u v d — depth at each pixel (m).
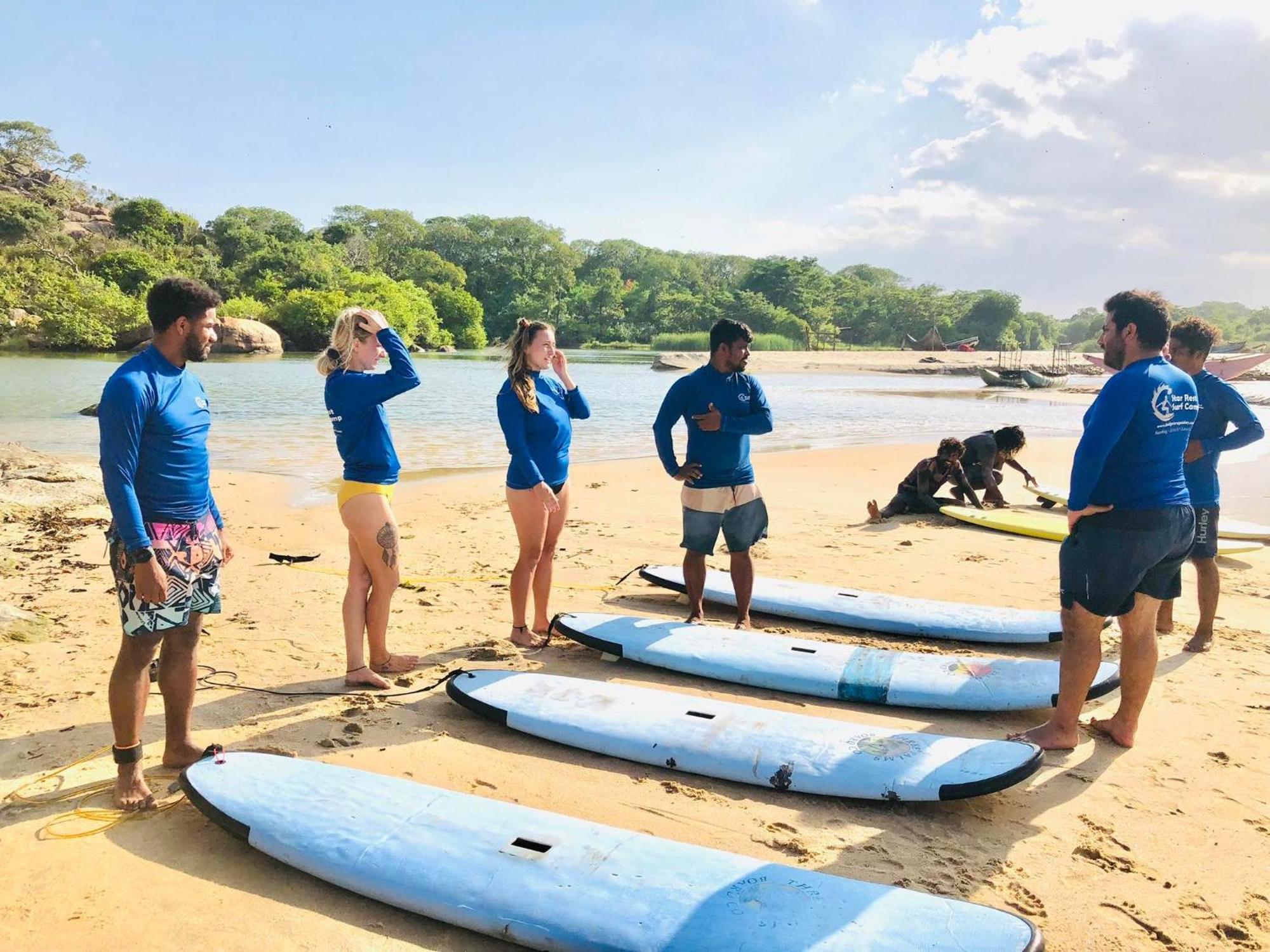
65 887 2.99
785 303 118.56
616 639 5.43
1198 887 3.21
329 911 2.94
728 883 2.87
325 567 7.55
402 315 74.81
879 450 16.53
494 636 5.89
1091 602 4.09
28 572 7.01
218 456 13.83
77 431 16.22
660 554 8.29
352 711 4.57
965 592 7.18
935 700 4.76
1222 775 4.09
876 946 2.54
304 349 62.03
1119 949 2.84
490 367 45.84
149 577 3.28
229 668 5.13
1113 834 3.55
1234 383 42.78
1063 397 34.25
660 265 152.50
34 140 104.19
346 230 106.25
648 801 3.74
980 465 10.48
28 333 47.91
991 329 140.12
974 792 3.58
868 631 6.21
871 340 134.12
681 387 5.80
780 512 10.59
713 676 5.16
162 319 3.44
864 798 3.71
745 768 3.88
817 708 4.85
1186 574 8.05
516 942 2.75
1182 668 5.52
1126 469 3.98
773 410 26.33
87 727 4.25
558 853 3.05
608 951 2.62
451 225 133.38
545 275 126.00
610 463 14.40
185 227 91.12
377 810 3.33
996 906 3.05
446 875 2.95
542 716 4.31
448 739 4.29
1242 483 13.05
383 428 4.80
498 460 14.36
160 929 2.79
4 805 3.52
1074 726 4.29
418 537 8.90
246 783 3.51
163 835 3.36
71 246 75.06
